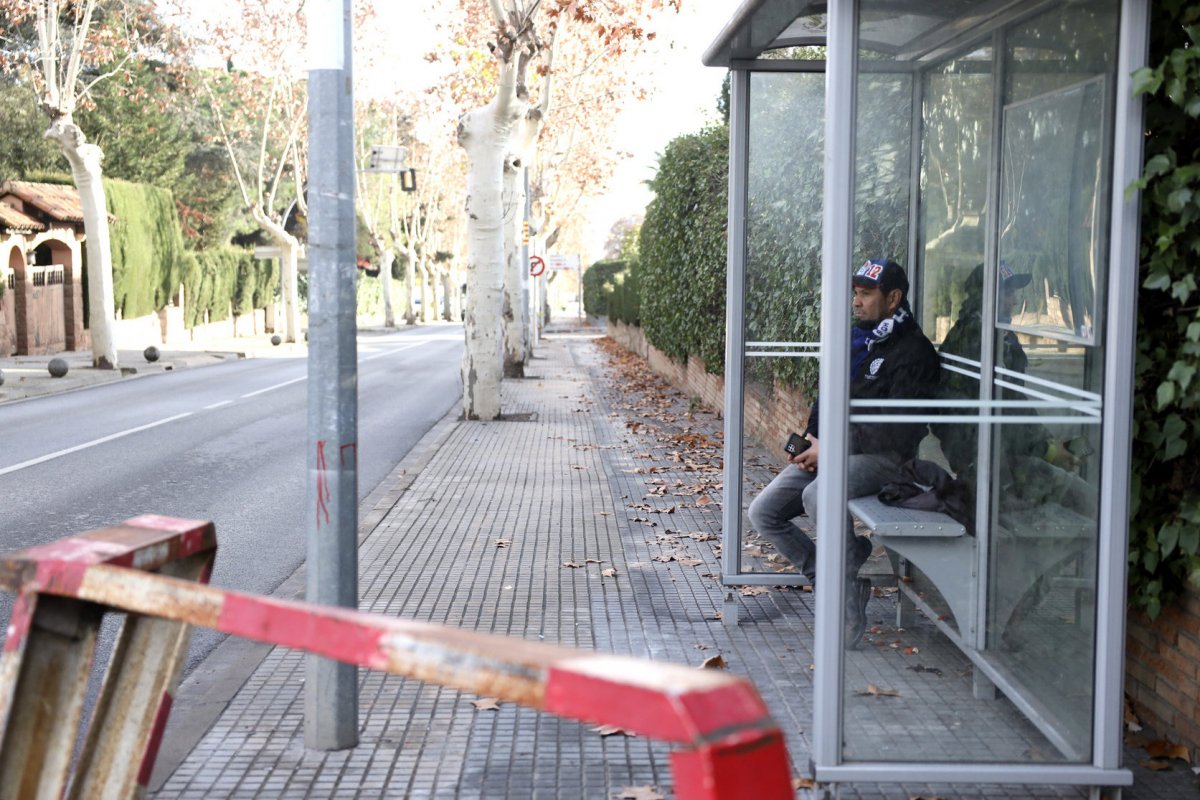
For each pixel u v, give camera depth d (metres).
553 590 7.61
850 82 4.25
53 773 2.58
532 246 40.16
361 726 5.11
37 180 44.38
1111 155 4.15
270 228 46.66
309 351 4.73
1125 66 4.08
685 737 1.63
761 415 7.00
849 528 4.43
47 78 27.39
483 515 10.40
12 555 2.53
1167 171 4.18
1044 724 4.29
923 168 5.61
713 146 16.98
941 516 4.57
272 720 5.20
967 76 5.17
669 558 8.56
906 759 4.28
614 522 10.05
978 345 5.05
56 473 12.97
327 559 4.73
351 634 2.08
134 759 2.74
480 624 6.81
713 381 19.31
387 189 73.44
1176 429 4.39
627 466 13.61
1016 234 4.75
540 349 45.62
